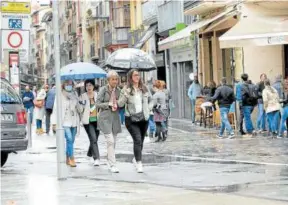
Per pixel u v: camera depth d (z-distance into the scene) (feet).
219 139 118.32
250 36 128.16
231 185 61.87
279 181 62.95
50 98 159.53
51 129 180.24
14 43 98.43
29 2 100.12
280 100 118.32
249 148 97.76
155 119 121.08
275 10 137.08
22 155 105.60
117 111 77.82
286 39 124.16
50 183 68.95
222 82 122.31
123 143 122.01
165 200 54.70
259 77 144.15
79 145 122.72
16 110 86.63
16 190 64.44
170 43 168.14
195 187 61.57
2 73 106.22
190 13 173.78
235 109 136.56
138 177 71.10
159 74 231.91
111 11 315.17
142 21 254.47
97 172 77.92
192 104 170.30
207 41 180.96
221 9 161.48
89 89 85.56
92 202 55.26
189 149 102.01
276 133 118.83
